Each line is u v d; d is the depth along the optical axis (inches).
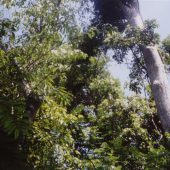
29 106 217.5
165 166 304.7
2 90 203.5
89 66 434.3
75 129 299.9
